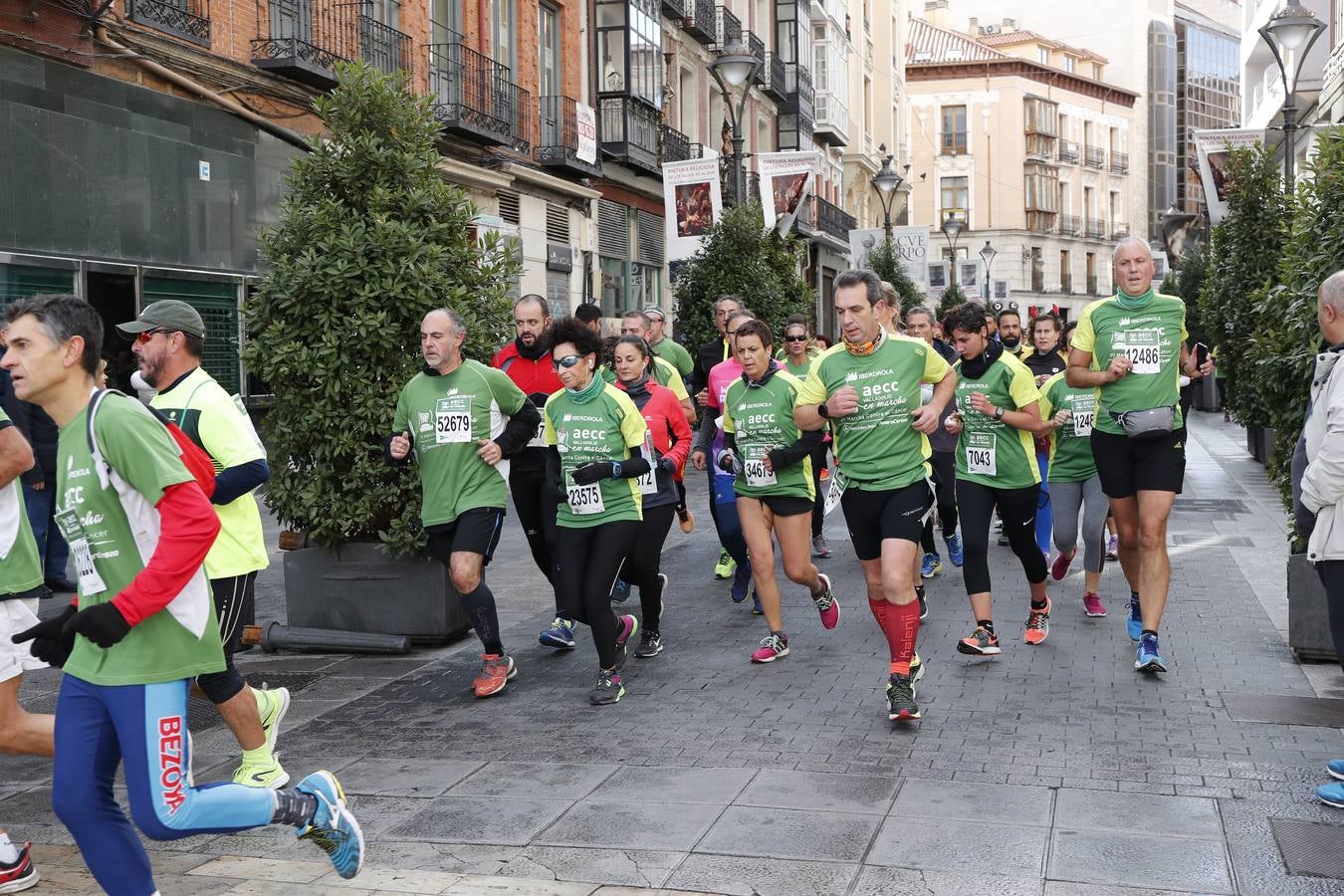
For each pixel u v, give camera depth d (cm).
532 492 810
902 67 6244
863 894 397
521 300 821
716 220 1938
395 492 765
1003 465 713
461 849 447
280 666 749
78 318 358
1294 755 530
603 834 456
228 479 507
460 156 1941
